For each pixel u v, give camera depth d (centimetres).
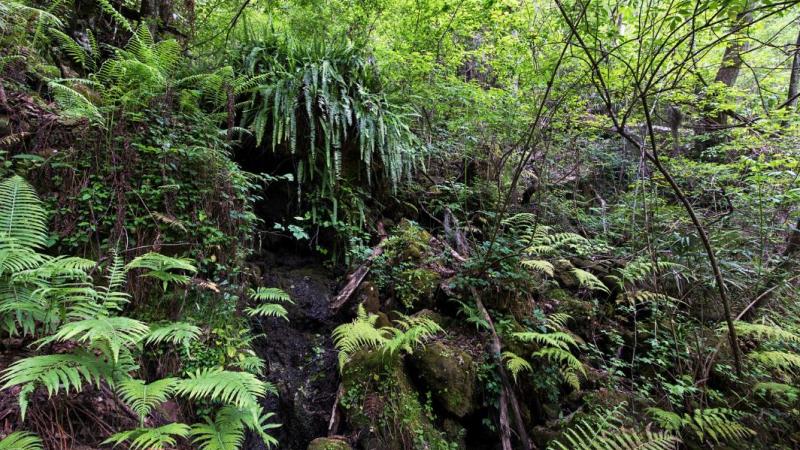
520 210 498
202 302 275
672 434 304
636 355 379
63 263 198
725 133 470
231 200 307
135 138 274
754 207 455
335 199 381
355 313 342
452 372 290
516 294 364
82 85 304
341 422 268
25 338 201
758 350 383
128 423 199
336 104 365
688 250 441
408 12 520
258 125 341
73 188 253
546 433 295
